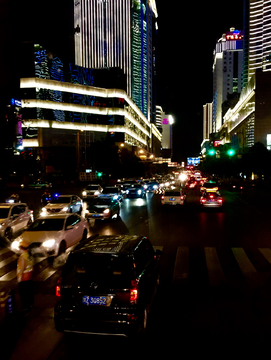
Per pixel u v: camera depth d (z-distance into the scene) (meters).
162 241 12.01
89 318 4.36
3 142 19.62
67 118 81.50
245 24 125.44
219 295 6.59
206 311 5.76
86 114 85.62
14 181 56.59
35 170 60.97
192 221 17.06
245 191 45.62
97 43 162.25
